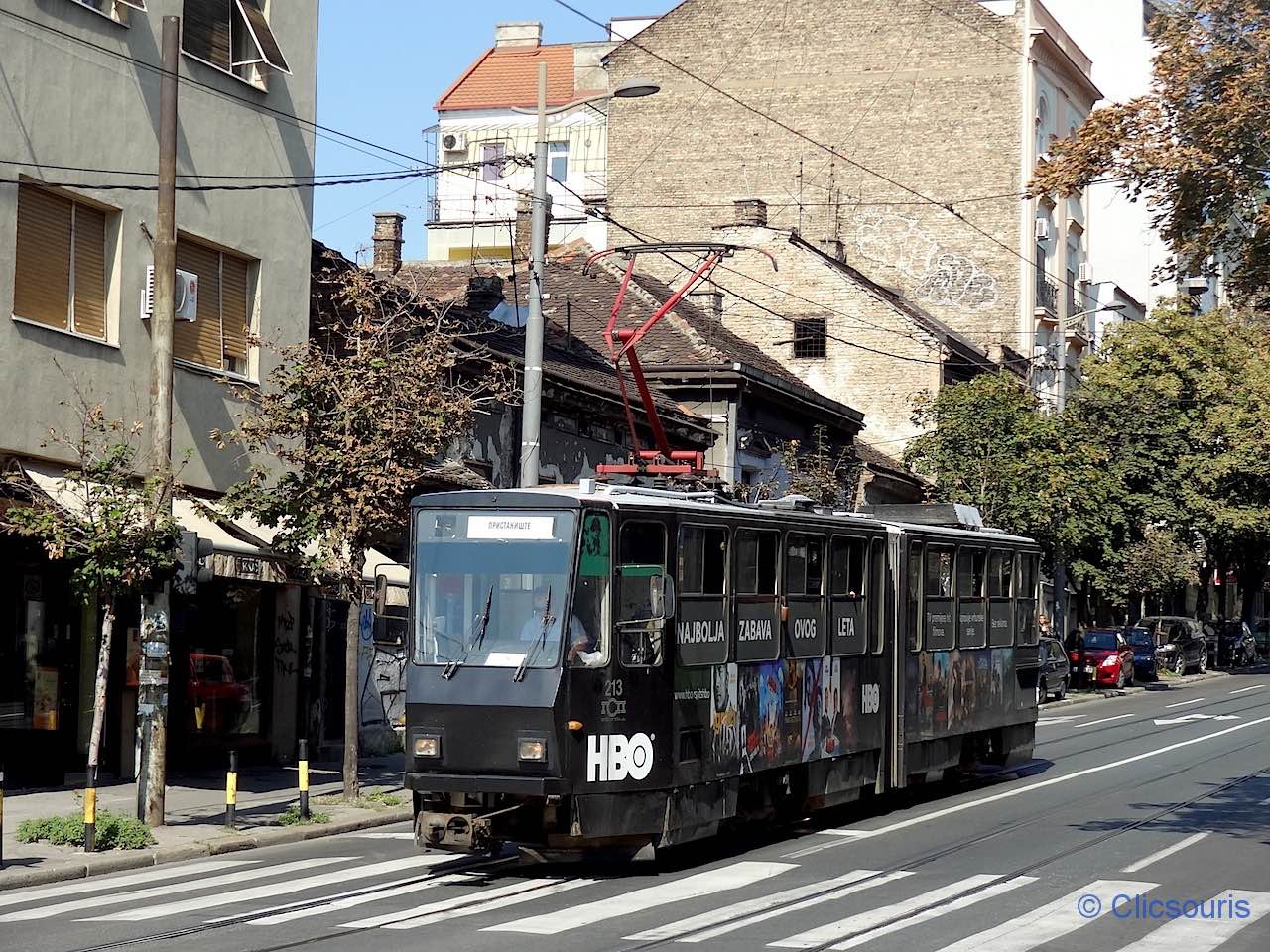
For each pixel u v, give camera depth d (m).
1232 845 16.52
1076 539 42.34
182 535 16.70
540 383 21.91
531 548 14.53
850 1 54.75
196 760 22.80
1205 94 15.20
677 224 55.75
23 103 19.14
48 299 19.72
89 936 11.45
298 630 24.83
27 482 18.17
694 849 16.61
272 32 23.80
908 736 20.27
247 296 23.44
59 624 20.58
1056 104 56.62
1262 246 15.86
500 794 14.35
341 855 16.19
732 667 16.27
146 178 21.17
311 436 19.67
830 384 49.00
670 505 15.42
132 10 20.95
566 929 11.80
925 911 12.61
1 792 14.59
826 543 18.48
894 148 54.28
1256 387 52.47
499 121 62.28
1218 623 65.19
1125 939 11.49
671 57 56.16
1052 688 42.62
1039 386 54.38
